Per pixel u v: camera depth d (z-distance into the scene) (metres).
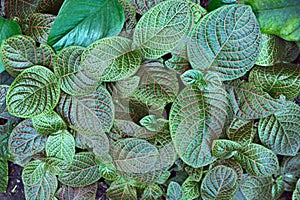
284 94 0.80
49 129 0.79
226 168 0.80
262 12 0.78
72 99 0.79
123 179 0.83
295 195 0.83
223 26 0.77
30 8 0.84
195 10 0.78
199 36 0.77
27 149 0.81
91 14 0.77
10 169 0.88
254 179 0.83
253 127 0.82
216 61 0.78
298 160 0.84
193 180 0.83
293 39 0.78
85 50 0.76
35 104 0.77
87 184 0.83
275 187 0.84
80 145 0.82
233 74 0.79
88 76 0.77
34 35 0.81
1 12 0.84
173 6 0.76
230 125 0.81
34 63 0.78
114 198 0.83
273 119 0.81
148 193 0.83
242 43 0.77
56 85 0.77
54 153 0.81
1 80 0.83
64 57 0.77
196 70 0.78
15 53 0.77
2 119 0.87
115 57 0.77
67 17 0.76
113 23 0.77
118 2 0.77
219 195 0.82
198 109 0.78
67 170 0.82
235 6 0.76
